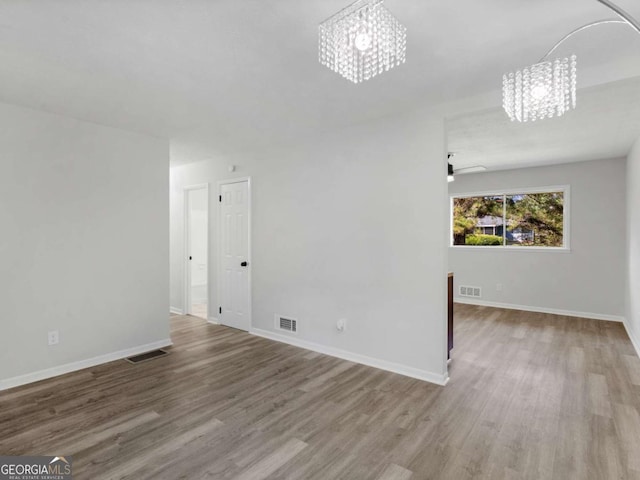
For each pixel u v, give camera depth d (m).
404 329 3.18
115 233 3.59
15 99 2.84
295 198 4.03
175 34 1.92
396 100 2.87
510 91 1.80
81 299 3.34
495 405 2.60
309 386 2.93
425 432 2.25
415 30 1.88
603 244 5.19
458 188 6.52
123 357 3.63
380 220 3.32
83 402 2.64
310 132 3.74
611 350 3.83
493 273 6.16
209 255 5.14
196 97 2.81
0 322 2.87
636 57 2.21
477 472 1.87
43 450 2.05
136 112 3.15
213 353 3.77
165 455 2.00
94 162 3.44
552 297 5.60
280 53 2.13
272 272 4.27
